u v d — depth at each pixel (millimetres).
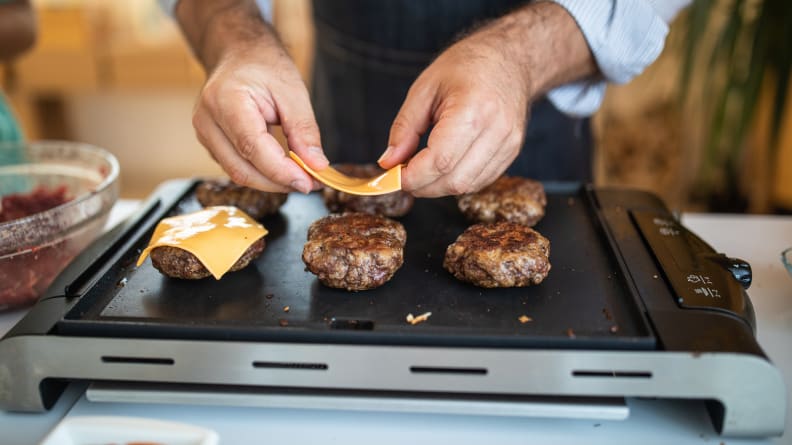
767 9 2182
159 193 1479
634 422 968
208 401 968
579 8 1296
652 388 898
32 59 3486
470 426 967
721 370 875
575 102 1516
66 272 1109
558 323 988
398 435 952
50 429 976
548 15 1306
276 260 1213
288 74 1225
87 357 940
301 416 992
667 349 884
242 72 1180
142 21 3539
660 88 2926
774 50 2242
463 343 915
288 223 1379
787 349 1097
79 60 3492
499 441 938
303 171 1112
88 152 1557
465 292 1087
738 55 2406
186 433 808
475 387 918
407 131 1146
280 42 1385
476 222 1361
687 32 2271
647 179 3123
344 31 1883
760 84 2281
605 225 1281
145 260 1212
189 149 4145
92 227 1305
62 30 3412
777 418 889
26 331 945
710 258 1113
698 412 983
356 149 2033
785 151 2879
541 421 974
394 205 1368
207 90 1162
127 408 1011
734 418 901
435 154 1050
